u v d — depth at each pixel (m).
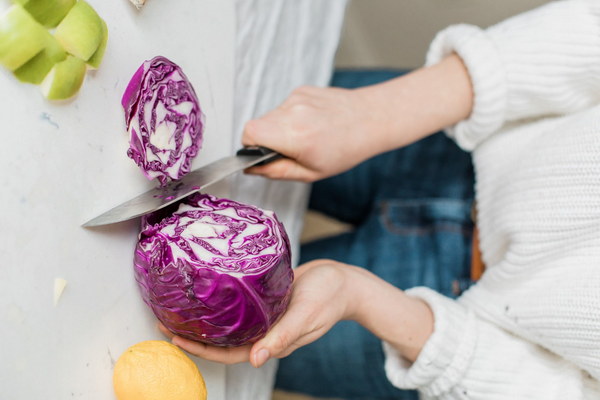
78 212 0.39
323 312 0.48
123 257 0.43
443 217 0.76
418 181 0.80
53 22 0.35
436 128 0.62
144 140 0.40
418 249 0.77
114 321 0.42
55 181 0.37
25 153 0.35
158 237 0.40
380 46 1.31
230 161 0.49
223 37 0.54
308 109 0.55
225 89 0.55
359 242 0.81
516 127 0.62
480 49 0.58
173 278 0.39
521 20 0.59
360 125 0.57
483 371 0.55
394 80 0.61
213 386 0.53
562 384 0.54
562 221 0.51
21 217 0.35
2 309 0.34
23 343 0.35
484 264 0.71
